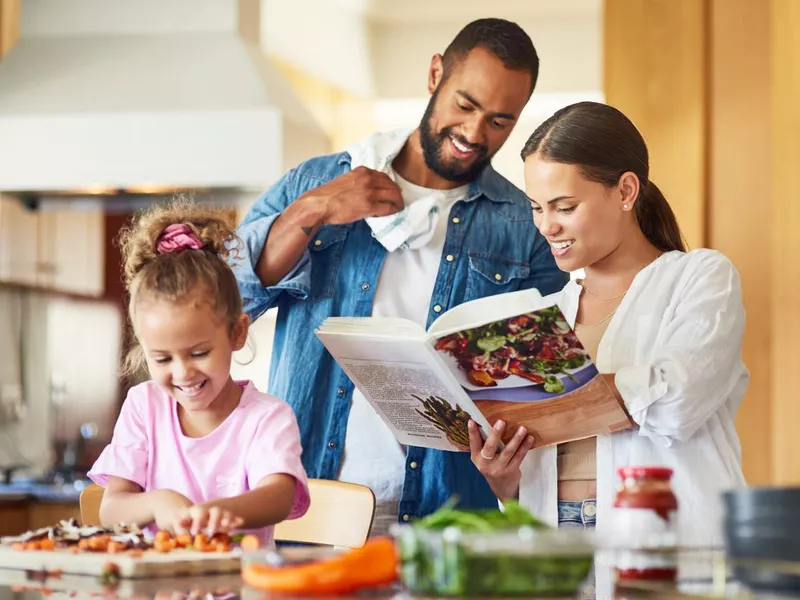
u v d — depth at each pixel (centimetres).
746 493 107
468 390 167
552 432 171
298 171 231
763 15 377
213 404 168
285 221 212
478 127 212
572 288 194
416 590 104
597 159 178
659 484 124
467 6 602
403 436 190
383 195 212
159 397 172
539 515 180
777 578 104
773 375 347
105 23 374
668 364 171
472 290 219
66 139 358
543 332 157
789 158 337
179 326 155
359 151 225
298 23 556
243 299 213
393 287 218
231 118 352
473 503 216
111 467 168
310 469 215
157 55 365
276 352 223
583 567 103
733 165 380
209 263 160
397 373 172
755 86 377
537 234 226
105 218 580
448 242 220
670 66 392
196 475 167
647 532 122
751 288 373
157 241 165
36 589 113
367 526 175
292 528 182
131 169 356
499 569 101
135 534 137
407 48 624
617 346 181
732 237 378
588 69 606
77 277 574
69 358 570
